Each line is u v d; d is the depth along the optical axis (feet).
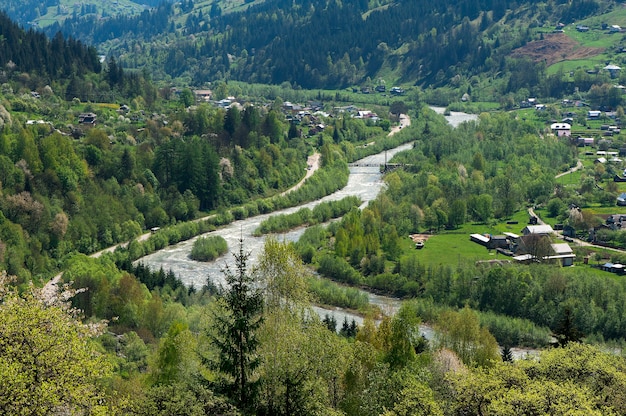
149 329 427.74
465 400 229.86
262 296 231.09
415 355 320.09
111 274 543.80
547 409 211.20
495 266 547.08
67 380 177.27
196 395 204.03
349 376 272.51
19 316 182.39
